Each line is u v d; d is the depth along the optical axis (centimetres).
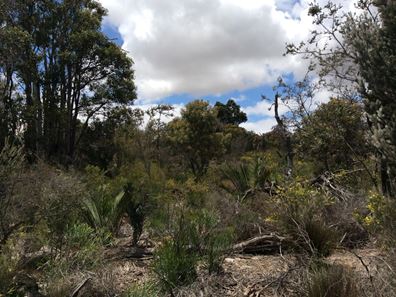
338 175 888
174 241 524
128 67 3319
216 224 591
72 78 3266
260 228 688
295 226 599
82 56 3172
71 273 498
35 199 573
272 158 1163
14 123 2278
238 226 695
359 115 1064
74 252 552
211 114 2723
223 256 566
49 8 3055
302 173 1088
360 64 506
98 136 3300
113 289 486
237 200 798
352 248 623
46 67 3122
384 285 406
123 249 651
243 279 510
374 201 546
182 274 499
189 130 2681
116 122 3288
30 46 2866
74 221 620
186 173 1877
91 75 3312
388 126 479
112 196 805
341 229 667
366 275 465
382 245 539
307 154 1182
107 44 3262
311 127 1133
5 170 573
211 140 2700
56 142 3094
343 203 733
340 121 1072
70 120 3209
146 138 2766
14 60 2617
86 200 695
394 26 485
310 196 683
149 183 795
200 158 2739
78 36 3069
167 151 2716
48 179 637
